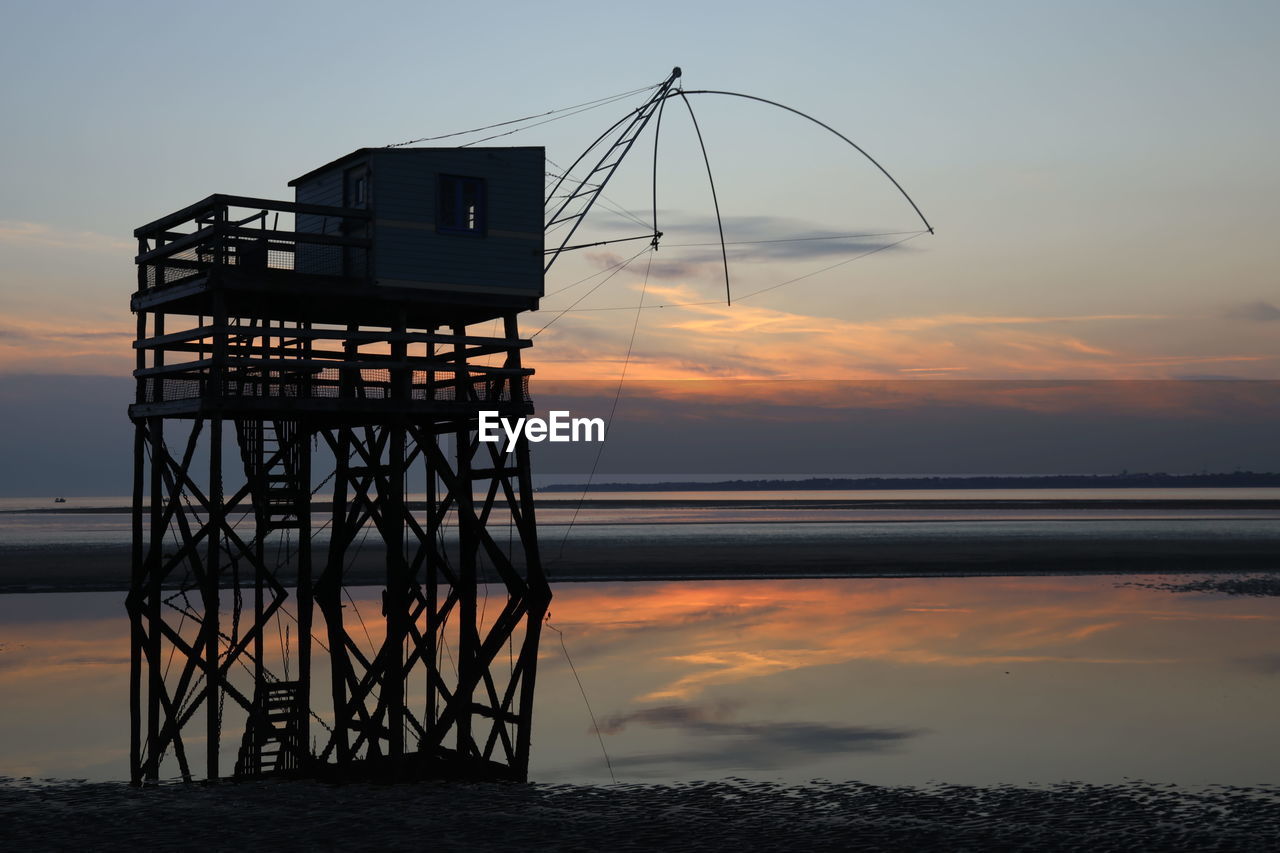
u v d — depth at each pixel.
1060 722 24.70
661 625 40.75
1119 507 170.38
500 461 21.91
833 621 41.94
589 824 16.33
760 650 35.28
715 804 17.73
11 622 40.25
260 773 20.67
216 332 18.86
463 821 16.42
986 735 23.42
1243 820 16.61
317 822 16.30
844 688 29.09
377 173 20.42
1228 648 35.31
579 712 26.14
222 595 47.91
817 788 18.94
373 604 45.28
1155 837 15.64
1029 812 17.17
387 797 18.16
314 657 33.03
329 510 141.62
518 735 20.39
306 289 19.62
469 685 20.98
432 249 20.84
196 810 17.03
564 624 40.97
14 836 15.55
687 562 65.25
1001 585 54.72
